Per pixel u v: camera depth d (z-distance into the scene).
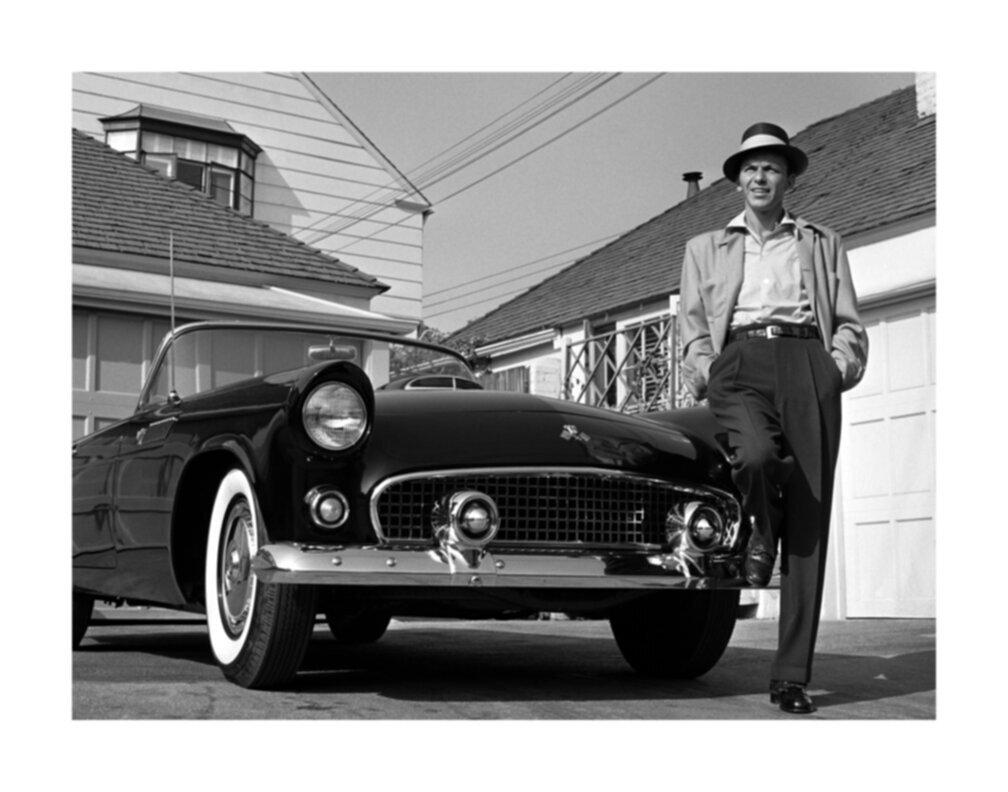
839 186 8.03
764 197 2.98
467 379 3.95
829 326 2.97
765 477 2.80
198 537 3.32
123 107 11.29
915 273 6.38
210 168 11.41
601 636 4.98
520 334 11.07
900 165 7.71
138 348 7.95
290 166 11.98
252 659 2.88
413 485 2.75
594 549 2.86
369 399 2.71
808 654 2.86
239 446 2.85
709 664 3.37
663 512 2.99
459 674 3.47
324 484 2.68
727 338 3.00
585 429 2.95
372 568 2.62
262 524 2.69
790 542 2.88
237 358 3.85
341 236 12.13
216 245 9.36
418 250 12.48
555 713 2.77
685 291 3.13
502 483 2.82
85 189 9.45
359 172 12.29
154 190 9.92
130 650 4.35
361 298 9.92
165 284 8.31
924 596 6.30
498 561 2.72
